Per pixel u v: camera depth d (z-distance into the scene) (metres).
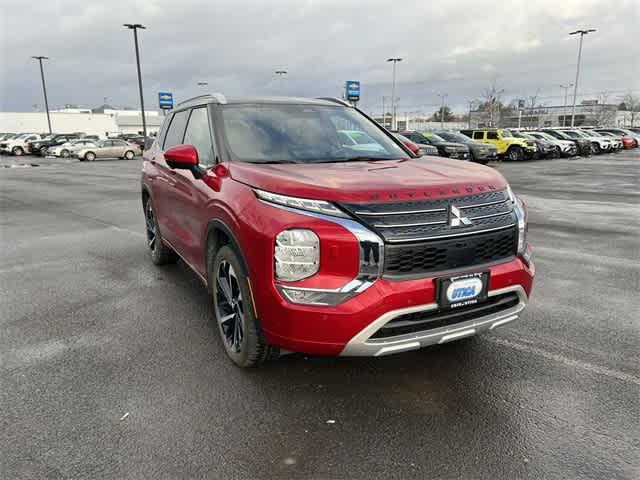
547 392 3.02
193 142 4.21
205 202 3.47
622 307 4.45
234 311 3.31
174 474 2.32
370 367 3.34
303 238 2.62
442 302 2.71
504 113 96.25
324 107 4.41
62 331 3.99
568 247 6.86
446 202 2.77
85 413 2.81
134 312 4.40
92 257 6.41
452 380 3.16
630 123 92.06
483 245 2.87
